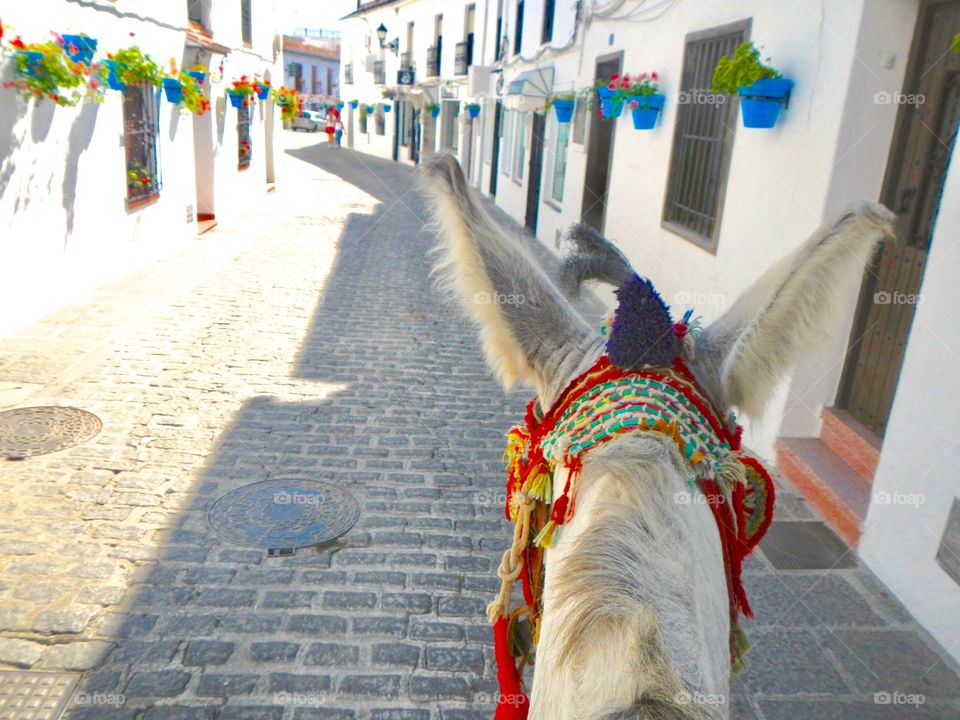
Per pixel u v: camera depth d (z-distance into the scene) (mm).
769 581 4414
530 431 2422
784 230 5809
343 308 10102
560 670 1354
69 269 9102
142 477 5289
